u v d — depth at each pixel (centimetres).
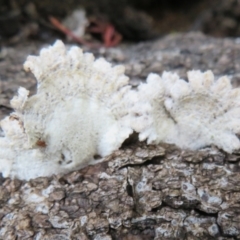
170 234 15
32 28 26
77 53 15
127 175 16
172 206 15
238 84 18
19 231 15
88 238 15
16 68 20
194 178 16
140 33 31
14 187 16
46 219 15
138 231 15
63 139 16
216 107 16
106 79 16
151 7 40
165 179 16
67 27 29
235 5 31
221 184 15
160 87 16
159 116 16
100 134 16
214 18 32
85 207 15
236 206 15
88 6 30
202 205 15
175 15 40
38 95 15
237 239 15
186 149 16
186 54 20
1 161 16
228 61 20
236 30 31
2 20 25
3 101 18
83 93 16
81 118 16
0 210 15
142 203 15
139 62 20
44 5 28
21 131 15
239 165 16
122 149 16
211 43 21
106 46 28
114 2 31
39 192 16
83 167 16
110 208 15
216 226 15
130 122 16
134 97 16
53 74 15
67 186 16
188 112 16
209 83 16
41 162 16
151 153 16
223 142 16
